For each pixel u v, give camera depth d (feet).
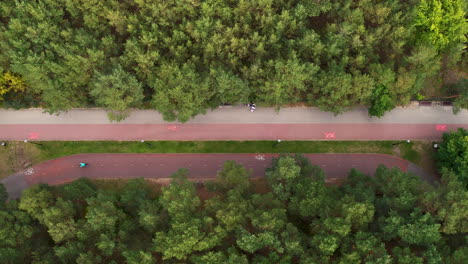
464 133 274.36
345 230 209.56
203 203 290.97
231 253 213.25
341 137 303.68
